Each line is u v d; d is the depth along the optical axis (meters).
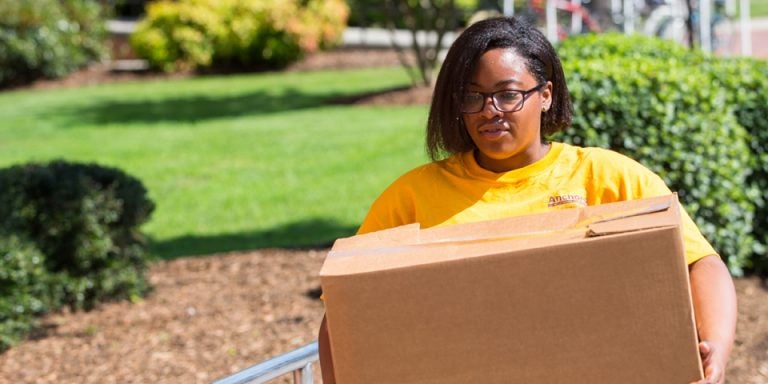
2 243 6.61
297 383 3.19
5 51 20.56
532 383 2.33
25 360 6.30
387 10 17.52
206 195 11.23
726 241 7.01
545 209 2.74
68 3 21.81
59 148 14.27
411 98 16.64
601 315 2.29
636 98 6.68
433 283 2.32
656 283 2.26
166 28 21.97
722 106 7.01
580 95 6.64
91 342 6.61
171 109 17.41
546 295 2.29
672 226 2.25
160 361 6.20
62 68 21.25
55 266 7.22
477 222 2.56
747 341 6.26
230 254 8.71
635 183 2.72
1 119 17.02
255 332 6.61
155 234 9.86
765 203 7.43
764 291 7.12
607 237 2.26
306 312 6.95
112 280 7.32
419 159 12.34
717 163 6.86
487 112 2.68
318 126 14.83
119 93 19.59
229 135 14.56
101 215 7.23
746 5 20.62
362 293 2.34
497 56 2.69
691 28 13.10
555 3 16.94
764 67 7.96
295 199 10.88
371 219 2.94
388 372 2.37
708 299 2.50
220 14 21.88
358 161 12.42
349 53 23.06
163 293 7.62
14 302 6.55
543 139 2.99
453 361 2.34
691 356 2.27
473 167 2.85
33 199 7.13
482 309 2.32
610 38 8.54
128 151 13.80
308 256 8.47
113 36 23.33
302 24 21.81
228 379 2.98
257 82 20.36
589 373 2.31
